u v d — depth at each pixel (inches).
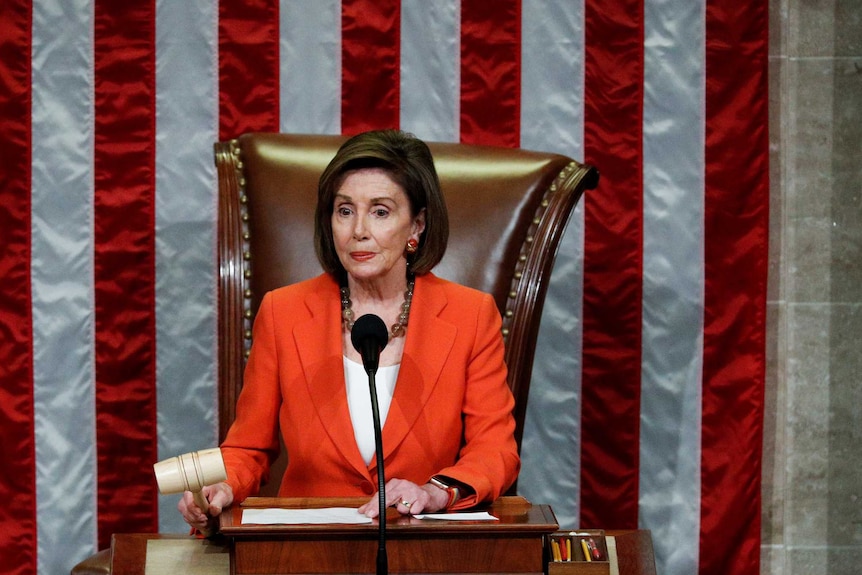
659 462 562.6
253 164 461.7
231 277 448.1
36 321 547.2
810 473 578.9
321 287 379.2
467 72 552.7
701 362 560.7
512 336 441.1
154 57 548.4
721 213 557.0
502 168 458.6
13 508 549.3
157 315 553.0
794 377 577.0
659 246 557.9
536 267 445.7
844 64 568.1
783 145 568.1
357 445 357.4
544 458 561.3
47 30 544.1
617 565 302.5
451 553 275.7
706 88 555.8
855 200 572.1
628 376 560.7
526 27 553.9
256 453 370.3
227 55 549.6
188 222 551.8
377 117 553.3
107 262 549.6
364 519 285.7
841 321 575.2
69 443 550.9
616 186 556.4
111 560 293.6
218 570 291.4
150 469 554.6
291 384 365.7
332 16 550.6
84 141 546.9
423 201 362.0
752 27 554.9
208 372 556.1
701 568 564.1
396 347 372.2
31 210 545.3
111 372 551.8
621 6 554.6
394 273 371.9
